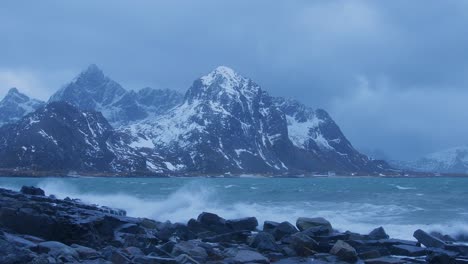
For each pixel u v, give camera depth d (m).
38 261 16.47
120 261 19.30
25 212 24.84
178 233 28.92
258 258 21.31
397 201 53.38
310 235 27.09
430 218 38.16
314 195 66.12
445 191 80.69
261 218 40.59
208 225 31.02
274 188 107.50
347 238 26.83
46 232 24.03
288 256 23.66
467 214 40.38
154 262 19.34
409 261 22.45
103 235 26.09
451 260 21.91
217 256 21.80
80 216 27.97
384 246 25.44
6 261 15.96
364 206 47.44
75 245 22.02
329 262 22.17
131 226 29.59
